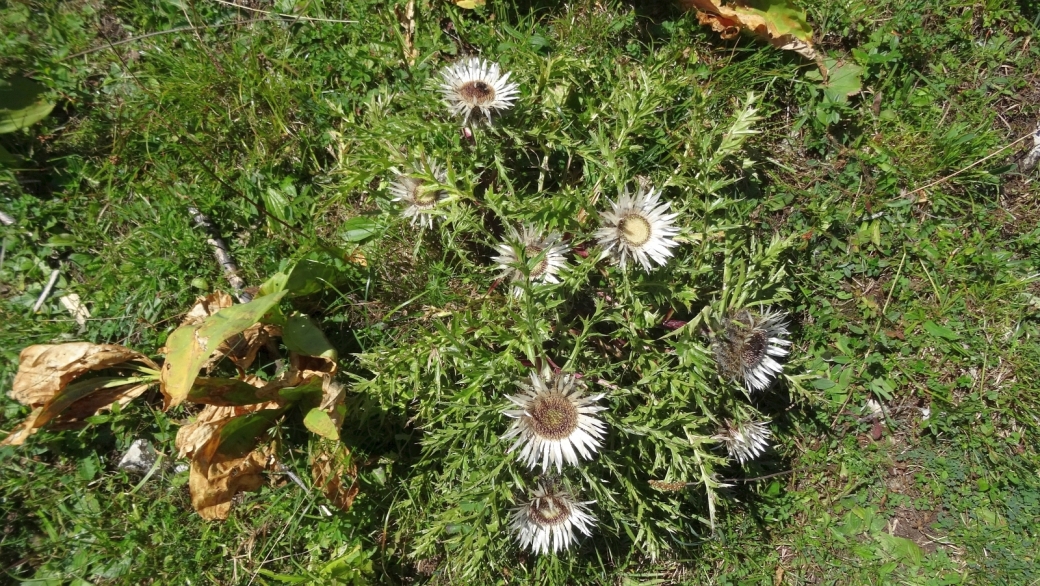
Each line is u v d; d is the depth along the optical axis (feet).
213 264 2.07
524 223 1.84
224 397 1.79
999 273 2.35
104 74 2.12
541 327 1.77
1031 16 2.40
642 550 1.99
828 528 2.27
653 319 1.77
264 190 2.12
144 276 2.03
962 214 2.38
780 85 2.34
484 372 1.74
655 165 2.11
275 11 2.20
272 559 2.02
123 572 1.94
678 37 2.29
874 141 2.33
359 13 2.20
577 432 1.65
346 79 2.20
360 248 2.09
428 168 1.78
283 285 1.88
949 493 2.32
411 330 2.10
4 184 2.02
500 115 1.89
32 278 2.02
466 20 2.25
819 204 2.31
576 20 2.28
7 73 2.02
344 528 2.03
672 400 1.79
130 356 1.91
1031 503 2.31
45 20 2.10
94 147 2.09
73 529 1.94
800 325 2.31
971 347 2.35
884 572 2.23
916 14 2.37
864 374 2.31
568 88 2.07
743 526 2.23
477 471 1.91
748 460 2.23
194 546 1.98
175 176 2.09
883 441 2.34
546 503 1.81
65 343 1.88
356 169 2.00
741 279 1.74
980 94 2.38
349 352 2.09
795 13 2.23
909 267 2.35
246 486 1.90
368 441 2.06
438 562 2.12
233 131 2.14
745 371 1.77
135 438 2.01
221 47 2.17
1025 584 2.24
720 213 2.16
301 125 2.17
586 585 2.15
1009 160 2.40
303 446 2.02
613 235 1.70
